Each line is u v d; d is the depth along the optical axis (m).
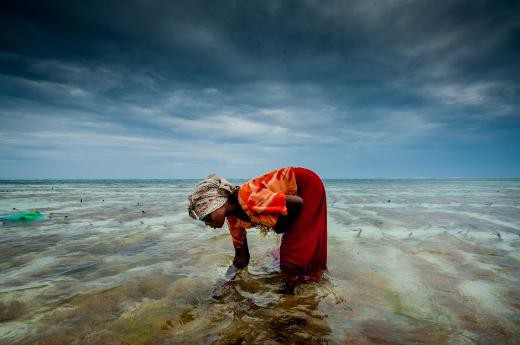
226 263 3.45
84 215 7.69
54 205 10.54
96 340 1.83
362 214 7.85
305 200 2.84
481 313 2.16
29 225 6.12
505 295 2.47
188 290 2.61
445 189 26.23
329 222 6.45
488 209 8.99
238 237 3.14
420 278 2.88
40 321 2.07
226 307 2.27
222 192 2.58
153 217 7.35
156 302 2.36
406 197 15.20
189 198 2.55
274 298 2.44
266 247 4.24
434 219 6.84
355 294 2.51
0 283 2.79
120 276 2.98
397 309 2.22
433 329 1.93
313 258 2.82
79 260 3.57
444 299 2.40
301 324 2.00
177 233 5.30
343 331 1.91
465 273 3.03
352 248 4.10
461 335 1.86
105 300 2.40
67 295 2.50
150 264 3.40
